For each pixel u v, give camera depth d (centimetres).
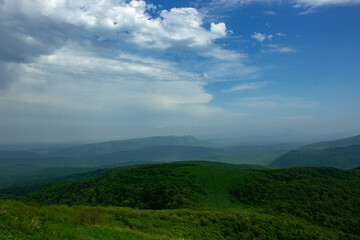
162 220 4059
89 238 1912
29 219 2122
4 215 2070
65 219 2597
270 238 4412
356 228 5506
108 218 3322
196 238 3481
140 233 2647
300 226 5256
